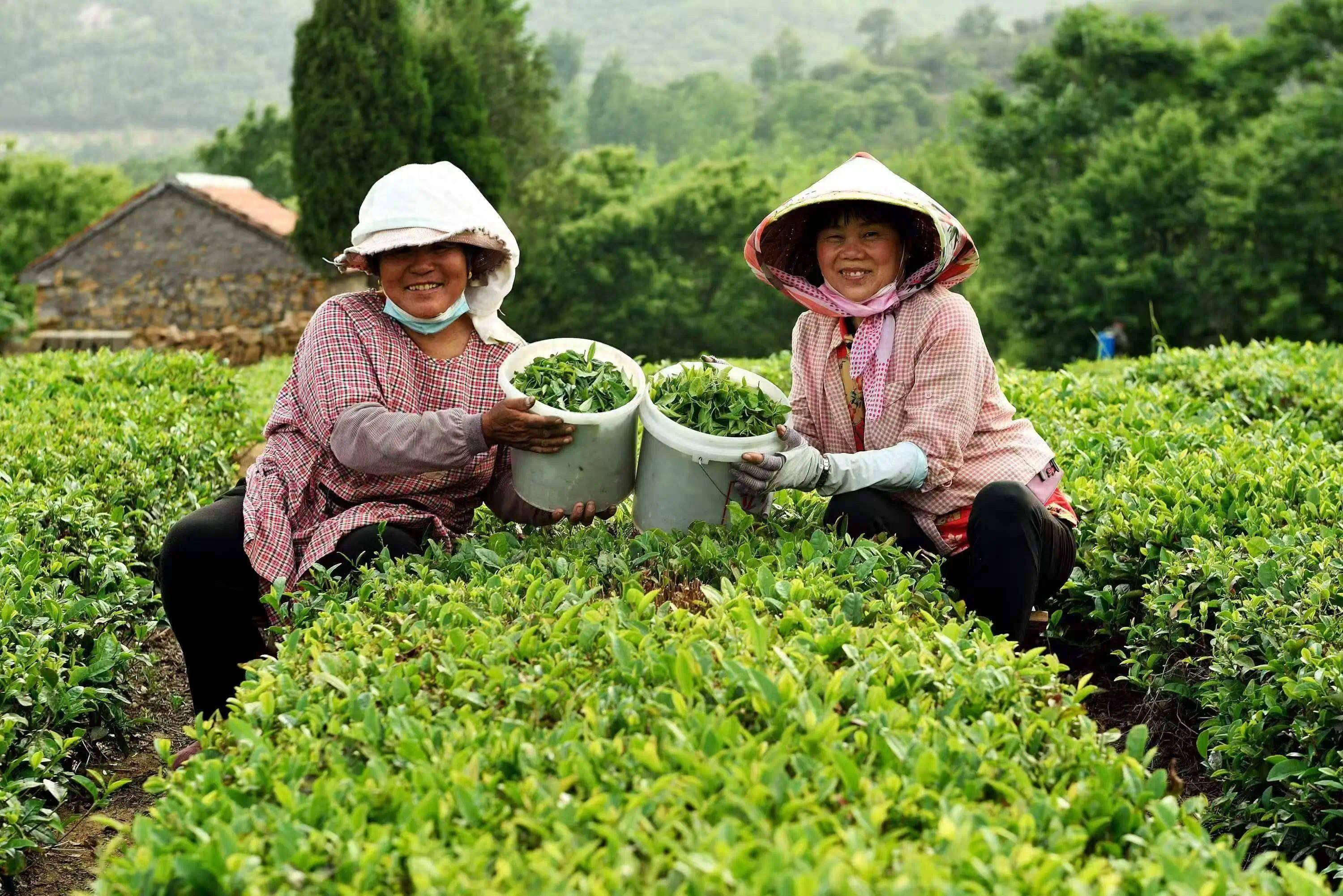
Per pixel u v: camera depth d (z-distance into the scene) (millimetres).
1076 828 2098
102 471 5398
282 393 4160
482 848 1938
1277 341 8086
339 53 22391
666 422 3607
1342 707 3174
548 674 2658
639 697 2527
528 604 3117
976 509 3697
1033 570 3643
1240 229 34062
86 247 25422
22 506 4566
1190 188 35281
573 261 46281
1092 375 7992
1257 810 3385
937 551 3973
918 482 3828
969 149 41969
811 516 4082
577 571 3430
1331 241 32844
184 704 4875
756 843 1887
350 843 1953
